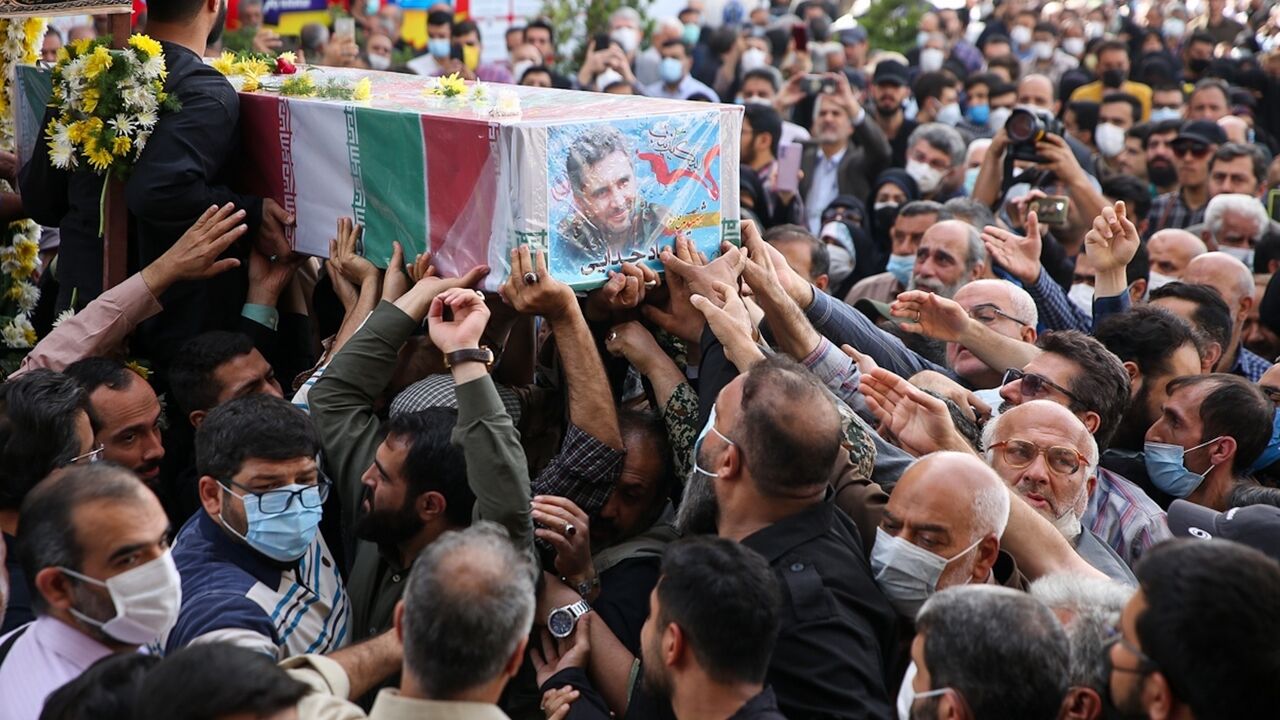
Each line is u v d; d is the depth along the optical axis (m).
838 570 3.21
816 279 6.27
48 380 3.68
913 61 14.91
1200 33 14.45
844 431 3.72
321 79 4.70
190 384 4.27
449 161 3.81
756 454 3.23
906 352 4.92
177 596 2.99
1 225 5.27
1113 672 2.60
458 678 2.63
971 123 11.83
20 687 2.91
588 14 12.84
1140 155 10.11
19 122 5.02
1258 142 12.04
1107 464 4.54
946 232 6.02
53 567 2.87
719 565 2.83
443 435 3.55
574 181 3.74
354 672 3.16
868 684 3.07
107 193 4.34
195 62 4.33
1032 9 17.19
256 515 3.41
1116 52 12.44
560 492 3.76
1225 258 6.12
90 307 4.23
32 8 4.23
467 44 11.79
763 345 4.26
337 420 3.85
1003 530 3.27
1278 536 3.45
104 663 2.60
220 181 4.46
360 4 11.73
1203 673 2.44
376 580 3.73
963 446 3.66
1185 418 4.36
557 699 3.25
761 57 12.92
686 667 2.82
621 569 3.58
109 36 4.38
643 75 12.32
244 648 2.49
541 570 3.53
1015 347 4.80
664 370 4.03
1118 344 4.67
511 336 4.43
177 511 4.44
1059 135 7.38
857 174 9.86
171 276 4.23
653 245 3.99
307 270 4.92
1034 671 2.55
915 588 3.25
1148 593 2.53
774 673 3.06
